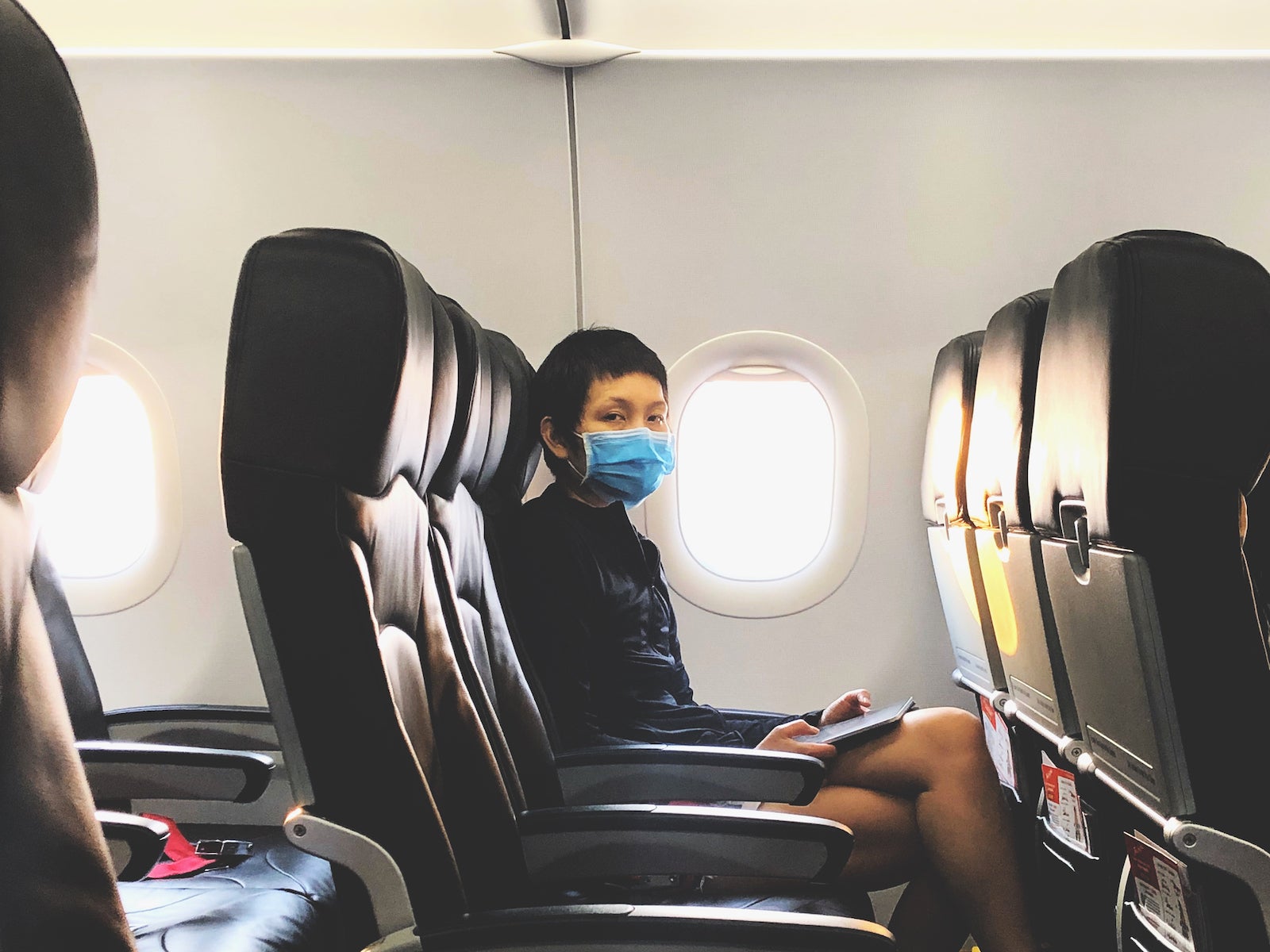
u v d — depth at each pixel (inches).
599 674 74.6
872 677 105.7
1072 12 98.0
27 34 18.4
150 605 102.9
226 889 63.9
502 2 93.5
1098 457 42.8
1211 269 40.6
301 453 37.3
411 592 46.4
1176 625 42.2
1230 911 44.5
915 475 105.0
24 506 20.9
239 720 86.4
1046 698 67.1
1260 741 42.5
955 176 104.3
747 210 103.5
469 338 56.1
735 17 97.2
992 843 65.5
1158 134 105.1
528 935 40.7
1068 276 46.3
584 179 102.7
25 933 19.5
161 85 101.7
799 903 61.1
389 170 102.3
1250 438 40.9
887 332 104.4
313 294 37.0
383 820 39.6
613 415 78.6
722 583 104.6
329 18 96.3
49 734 20.4
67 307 19.2
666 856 56.9
